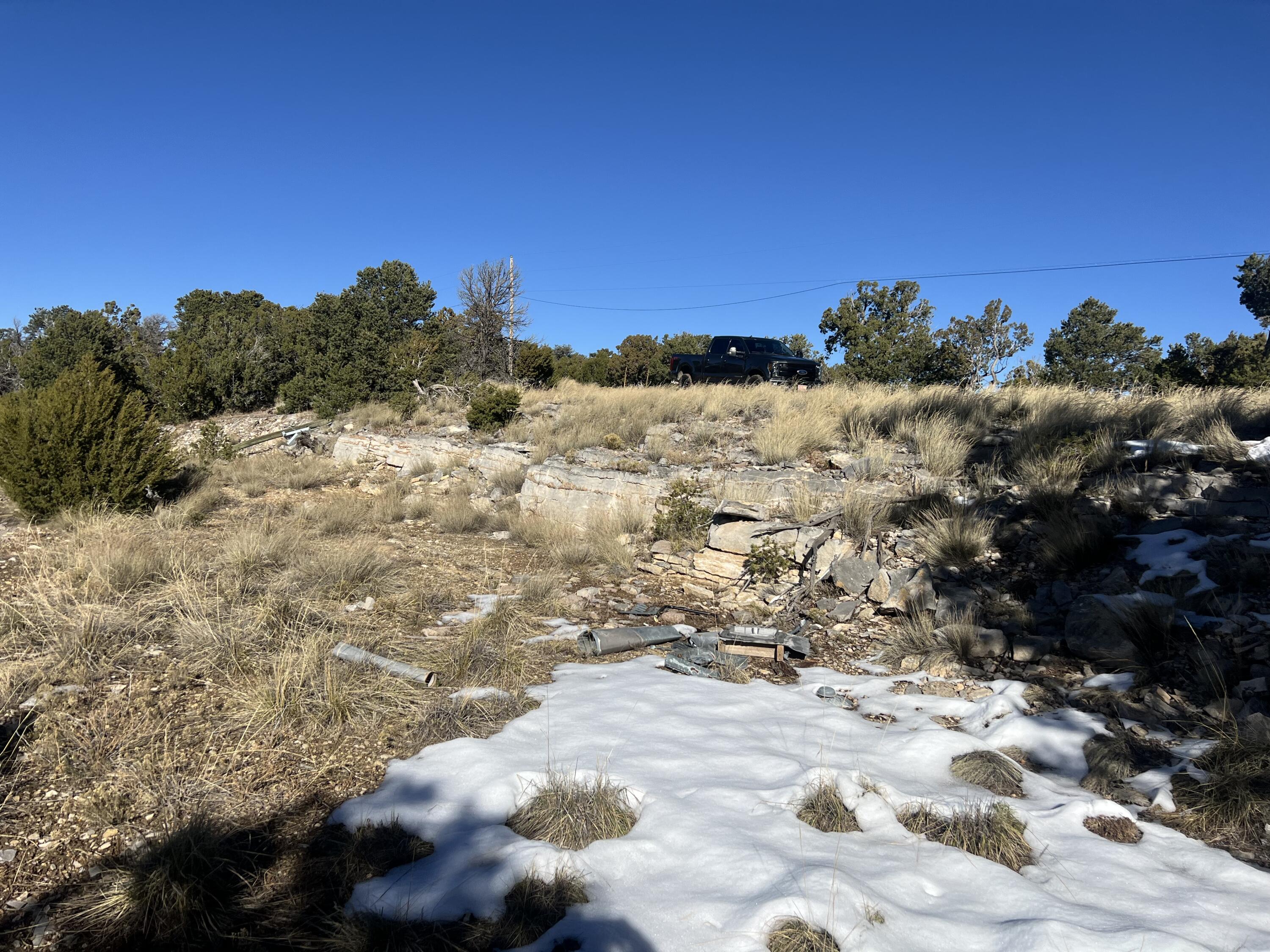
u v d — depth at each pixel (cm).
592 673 580
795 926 281
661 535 920
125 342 3183
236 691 487
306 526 1083
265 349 2722
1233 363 2984
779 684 575
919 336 4397
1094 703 502
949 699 538
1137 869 335
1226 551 600
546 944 282
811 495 894
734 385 1897
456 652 570
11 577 761
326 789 397
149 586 692
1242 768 388
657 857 335
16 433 1112
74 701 465
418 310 3269
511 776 398
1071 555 662
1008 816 366
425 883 319
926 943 281
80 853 339
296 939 295
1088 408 1027
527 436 1507
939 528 752
